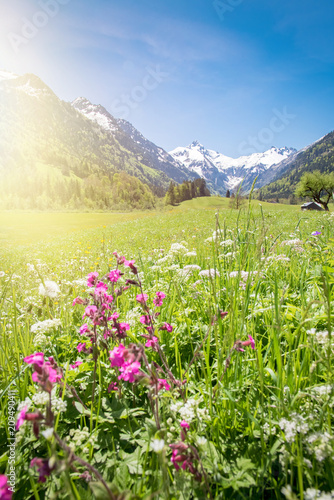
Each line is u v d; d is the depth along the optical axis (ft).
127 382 7.81
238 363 7.29
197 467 4.96
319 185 252.21
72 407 7.14
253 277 9.62
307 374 6.91
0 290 15.55
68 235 120.88
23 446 6.23
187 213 151.12
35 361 4.59
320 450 4.71
